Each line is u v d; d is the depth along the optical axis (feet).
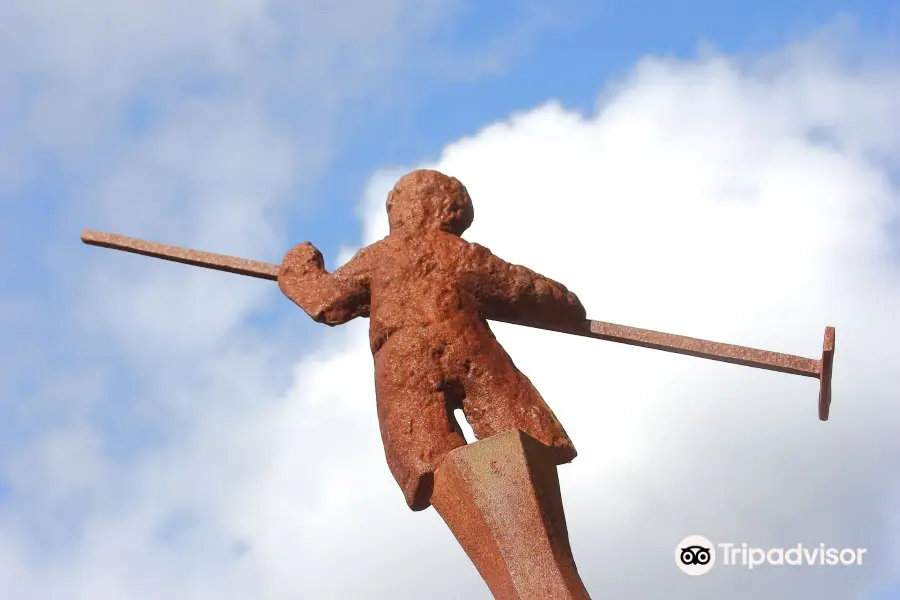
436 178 51.11
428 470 45.24
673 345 50.21
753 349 50.06
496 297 49.06
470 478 44.14
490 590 43.62
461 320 47.91
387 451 46.55
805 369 49.70
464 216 50.88
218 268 52.75
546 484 44.39
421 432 46.01
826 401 49.90
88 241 53.57
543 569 43.01
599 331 50.31
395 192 51.16
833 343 48.93
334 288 50.49
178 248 53.21
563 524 44.42
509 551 43.32
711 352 50.08
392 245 49.75
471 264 48.98
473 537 44.01
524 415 46.55
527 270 49.52
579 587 43.16
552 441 46.24
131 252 53.47
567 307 49.85
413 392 46.70
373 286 49.52
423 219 50.26
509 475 43.98
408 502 45.80
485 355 47.29
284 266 52.03
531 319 49.75
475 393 46.88
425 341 47.29
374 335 48.24
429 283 48.60
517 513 43.62
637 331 50.39
